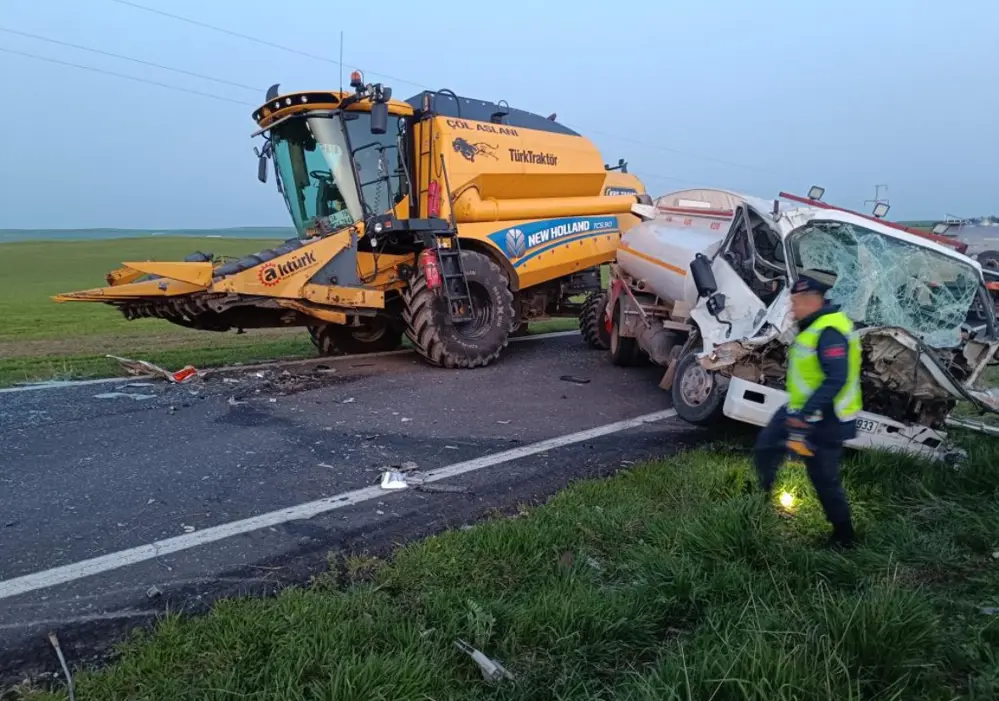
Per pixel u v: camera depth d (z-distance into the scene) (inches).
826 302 165.3
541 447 240.4
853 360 161.3
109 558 153.1
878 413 230.2
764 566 147.4
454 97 398.6
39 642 122.0
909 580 144.1
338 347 414.9
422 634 119.4
